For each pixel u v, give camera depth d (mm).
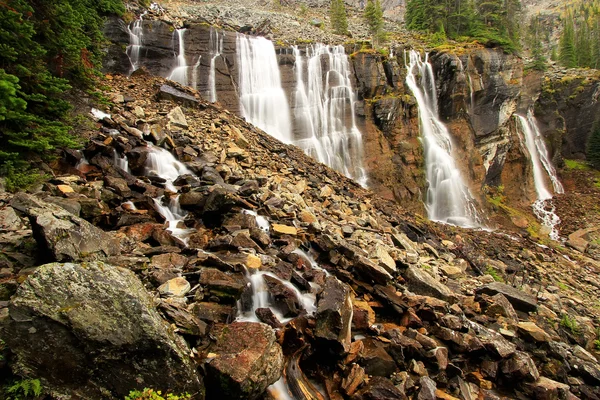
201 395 4336
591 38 73125
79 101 12383
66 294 4090
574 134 45594
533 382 7230
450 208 26781
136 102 15617
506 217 28812
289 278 7465
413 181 25641
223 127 16500
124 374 4051
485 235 22031
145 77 19391
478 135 30422
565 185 41031
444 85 29188
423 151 26891
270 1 59562
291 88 24359
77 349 3961
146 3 27328
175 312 5137
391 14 104688
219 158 13672
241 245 7945
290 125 23875
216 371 4570
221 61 22203
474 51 30359
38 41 10344
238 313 6297
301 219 10875
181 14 33875
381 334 7207
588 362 8656
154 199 9352
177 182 10680
